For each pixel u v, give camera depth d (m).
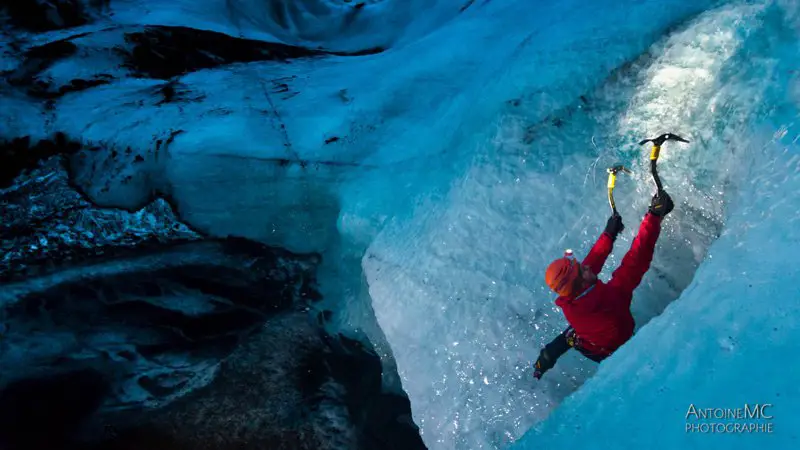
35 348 4.18
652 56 3.67
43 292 4.69
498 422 3.19
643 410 2.13
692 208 3.12
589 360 3.11
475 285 3.62
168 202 5.36
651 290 3.16
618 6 4.19
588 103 3.80
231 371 3.96
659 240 3.19
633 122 3.53
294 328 4.31
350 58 6.71
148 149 5.39
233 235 5.29
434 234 3.96
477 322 3.50
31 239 5.15
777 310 2.04
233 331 4.30
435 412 3.41
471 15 6.19
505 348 3.36
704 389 2.01
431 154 4.55
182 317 4.43
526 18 5.55
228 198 5.25
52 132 5.58
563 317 3.31
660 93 3.47
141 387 3.87
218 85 6.16
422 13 7.73
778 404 1.79
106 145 5.48
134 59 6.57
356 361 4.03
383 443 3.45
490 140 4.03
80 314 4.48
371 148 4.99
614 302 2.77
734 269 2.34
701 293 2.38
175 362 4.05
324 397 3.75
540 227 3.59
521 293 3.46
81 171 5.48
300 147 5.11
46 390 3.86
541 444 2.37
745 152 2.87
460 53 5.54
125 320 4.43
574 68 3.95
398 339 3.79
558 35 4.27
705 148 3.11
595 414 2.29
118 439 3.53
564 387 3.12
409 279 3.89
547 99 3.96
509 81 4.25
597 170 3.54
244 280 4.80
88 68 6.37
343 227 4.75
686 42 3.47
